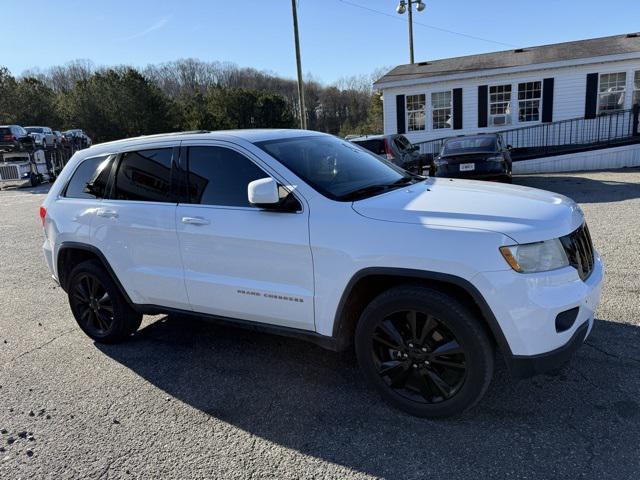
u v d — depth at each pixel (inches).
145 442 116.3
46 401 137.3
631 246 242.8
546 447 105.2
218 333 179.2
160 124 1670.8
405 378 120.7
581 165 628.7
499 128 713.6
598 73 649.6
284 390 136.1
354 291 123.0
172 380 145.3
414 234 112.0
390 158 436.1
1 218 492.4
